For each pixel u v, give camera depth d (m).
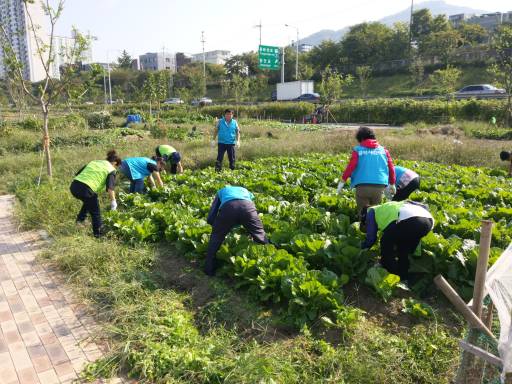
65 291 5.62
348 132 20.11
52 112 33.00
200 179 10.68
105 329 4.66
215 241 5.91
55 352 4.35
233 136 12.62
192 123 36.00
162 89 37.19
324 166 12.38
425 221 5.38
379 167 6.93
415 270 5.74
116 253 6.39
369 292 5.50
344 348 4.36
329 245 5.97
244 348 4.39
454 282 5.59
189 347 4.31
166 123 34.56
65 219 8.13
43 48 10.91
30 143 18.84
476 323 3.13
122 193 9.46
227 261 5.99
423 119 33.41
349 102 39.50
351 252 5.76
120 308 4.97
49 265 6.41
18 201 9.62
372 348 4.31
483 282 3.14
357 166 7.04
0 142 18.75
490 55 53.75
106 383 3.93
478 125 25.34
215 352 4.23
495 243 6.43
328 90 39.62
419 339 4.45
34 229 8.01
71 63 11.06
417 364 4.11
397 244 5.62
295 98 52.44
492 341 3.14
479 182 10.17
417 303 5.09
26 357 4.27
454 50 58.72
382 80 62.53
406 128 26.22
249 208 5.95
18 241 7.43
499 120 28.42
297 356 4.21
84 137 20.38
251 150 15.77
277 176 10.71
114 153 7.88
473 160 14.46
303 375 3.97
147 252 6.52
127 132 24.11
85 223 8.02
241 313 5.02
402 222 5.41
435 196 8.56
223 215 5.84
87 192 7.12
